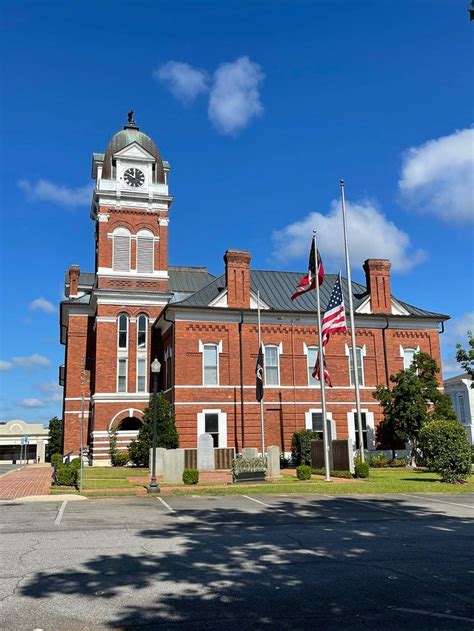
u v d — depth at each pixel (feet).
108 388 137.69
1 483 92.73
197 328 126.62
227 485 79.82
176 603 23.99
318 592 25.76
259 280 143.95
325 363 119.34
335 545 36.86
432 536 40.37
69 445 147.95
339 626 21.22
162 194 151.02
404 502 61.21
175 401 122.01
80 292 172.96
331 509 55.88
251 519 49.19
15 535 40.63
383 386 126.00
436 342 141.38
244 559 32.55
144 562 31.68
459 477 79.92
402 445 131.95
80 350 155.02
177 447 117.29
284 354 130.82
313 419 129.70
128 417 137.39
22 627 21.01
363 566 30.86
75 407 150.61
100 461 132.98
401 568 30.42
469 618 22.18
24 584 26.94
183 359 124.16
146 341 142.72
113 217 147.33
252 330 129.70
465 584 27.17
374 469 112.37
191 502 62.44
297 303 137.80
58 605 23.70
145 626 21.13
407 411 117.80
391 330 139.13
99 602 24.12
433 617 22.31
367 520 48.42
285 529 43.50
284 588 26.40
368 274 142.51
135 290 143.74
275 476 93.30
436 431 81.82
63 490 75.00
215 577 28.35
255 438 124.57
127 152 150.30
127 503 61.82
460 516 50.78
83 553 34.04
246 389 126.41
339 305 92.99
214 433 122.93
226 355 126.93
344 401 132.05
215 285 136.77
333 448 100.89
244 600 24.47
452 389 204.64
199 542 37.86
